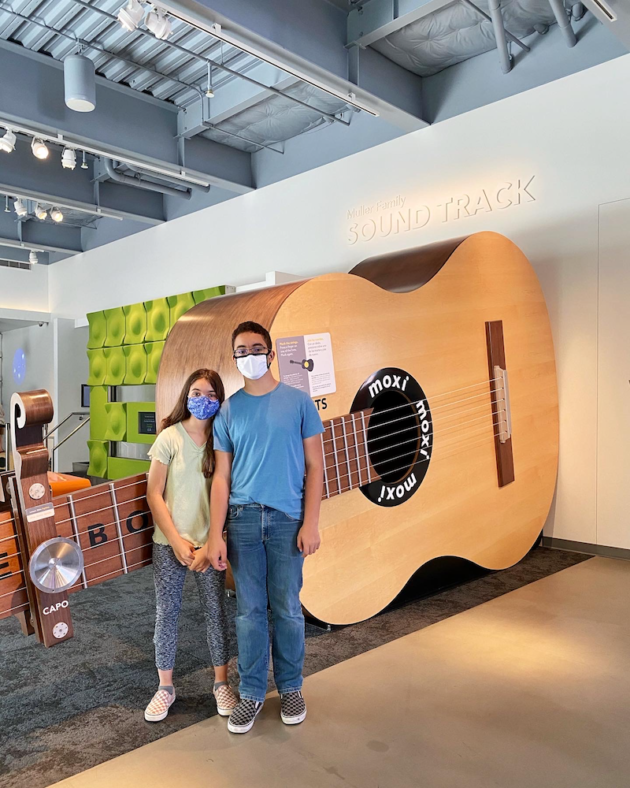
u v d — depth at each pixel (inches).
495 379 167.3
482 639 121.8
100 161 291.3
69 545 81.6
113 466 331.3
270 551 90.1
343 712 94.5
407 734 88.1
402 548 141.3
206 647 120.8
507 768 80.1
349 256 244.2
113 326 335.6
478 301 167.0
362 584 132.3
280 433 88.7
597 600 144.1
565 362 191.6
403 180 226.7
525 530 177.9
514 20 188.2
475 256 168.2
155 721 92.6
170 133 248.4
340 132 245.6
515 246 180.7
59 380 378.0
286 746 85.5
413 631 126.7
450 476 154.6
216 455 91.6
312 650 117.8
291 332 122.8
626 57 176.6
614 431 182.1
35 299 417.4
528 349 181.2
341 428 126.0
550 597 146.7
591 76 183.0
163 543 92.1
